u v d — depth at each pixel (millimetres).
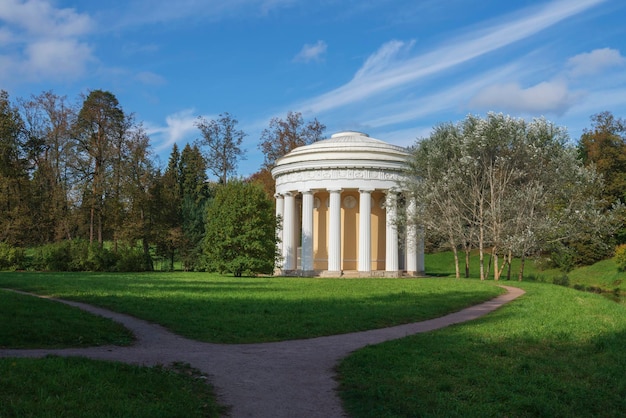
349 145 69750
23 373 12094
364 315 26000
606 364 17359
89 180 76688
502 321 24766
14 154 80688
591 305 31141
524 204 51188
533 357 17734
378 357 16781
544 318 25734
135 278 52344
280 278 58156
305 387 13867
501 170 54438
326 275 67312
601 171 87125
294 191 71625
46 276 50844
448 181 54875
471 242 57812
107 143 77875
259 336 20969
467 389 14125
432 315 27641
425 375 15164
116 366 13734
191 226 86125
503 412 12750
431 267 100438
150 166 81875
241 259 59812
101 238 79375
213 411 11734
